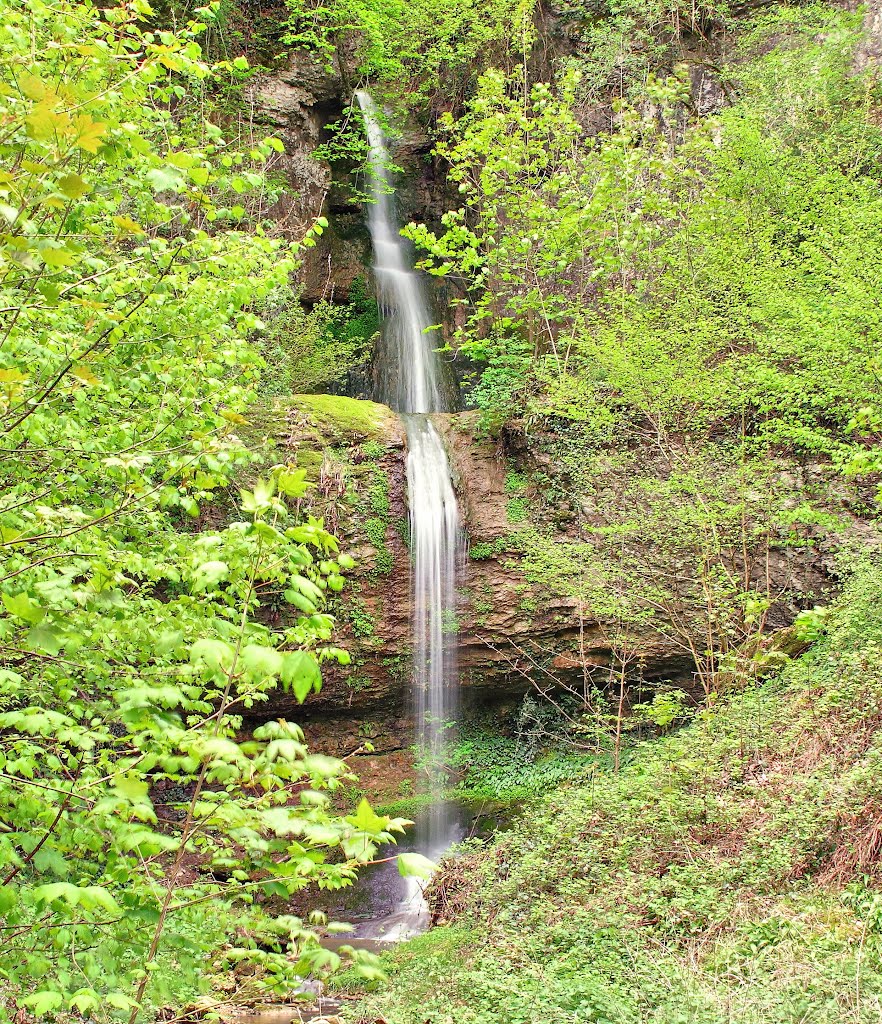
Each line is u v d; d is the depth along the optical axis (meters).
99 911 3.11
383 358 21.44
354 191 22.41
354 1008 7.21
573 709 15.90
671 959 5.98
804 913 6.07
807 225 13.50
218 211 5.64
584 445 13.99
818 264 11.51
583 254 16.47
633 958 6.24
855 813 6.88
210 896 2.83
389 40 21.73
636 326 11.94
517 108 15.08
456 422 16.98
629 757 12.61
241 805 2.79
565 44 21.53
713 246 12.91
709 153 15.34
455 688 15.99
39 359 4.29
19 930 3.04
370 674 15.48
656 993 5.43
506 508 15.91
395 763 15.58
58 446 4.65
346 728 15.83
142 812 2.56
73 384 4.53
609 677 15.04
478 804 14.65
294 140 20.33
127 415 5.51
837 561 11.82
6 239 2.65
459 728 15.99
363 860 2.41
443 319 22.72
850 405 10.76
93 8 4.98
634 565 12.29
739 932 6.17
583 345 13.06
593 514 14.79
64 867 2.71
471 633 15.68
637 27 20.86
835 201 12.67
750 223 13.58
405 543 15.64
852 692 8.48
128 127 3.52
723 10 20.50
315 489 14.84
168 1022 3.34
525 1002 5.84
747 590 12.59
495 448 16.42
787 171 14.28
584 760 14.93
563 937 7.19
